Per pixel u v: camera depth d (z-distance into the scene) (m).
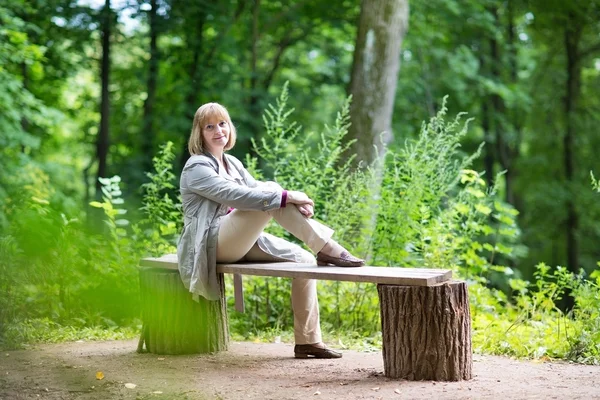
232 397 4.09
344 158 10.92
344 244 7.16
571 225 18.17
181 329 5.38
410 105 17.84
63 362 5.04
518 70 19.64
